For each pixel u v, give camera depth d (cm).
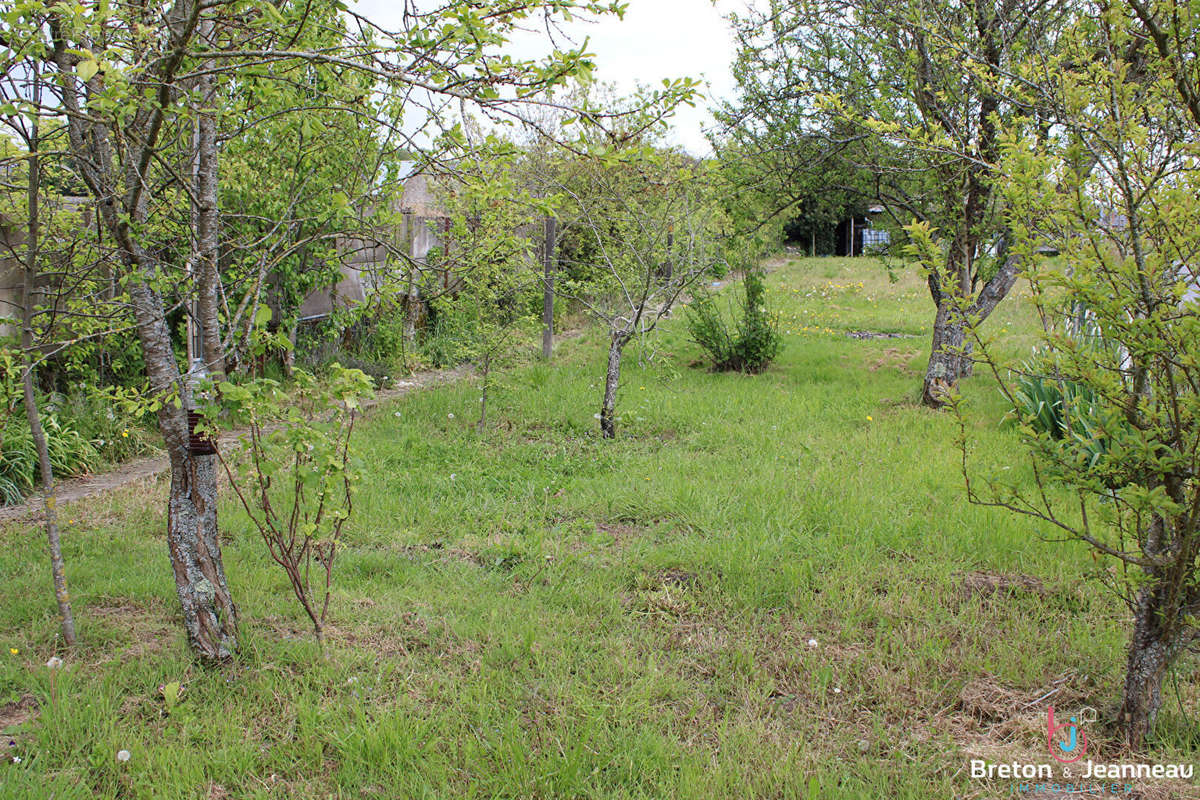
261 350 362
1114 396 298
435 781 299
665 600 443
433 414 858
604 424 793
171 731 319
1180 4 288
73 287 393
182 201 432
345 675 364
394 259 475
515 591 454
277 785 296
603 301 1098
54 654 376
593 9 303
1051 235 319
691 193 815
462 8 295
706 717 343
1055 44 683
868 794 293
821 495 593
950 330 900
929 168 732
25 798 277
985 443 736
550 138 303
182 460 361
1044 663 386
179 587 364
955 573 481
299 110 359
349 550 504
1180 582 304
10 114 276
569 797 292
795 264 2830
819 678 370
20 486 623
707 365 1191
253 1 271
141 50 305
